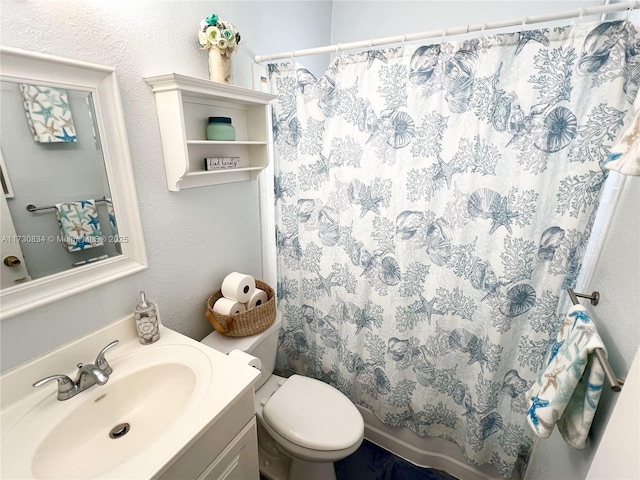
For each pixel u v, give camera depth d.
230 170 1.25
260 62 1.38
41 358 0.85
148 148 1.03
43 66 0.74
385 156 1.25
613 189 1.03
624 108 0.90
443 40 1.08
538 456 1.24
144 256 1.05
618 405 0.58
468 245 1.21
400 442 1.64
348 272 1.48
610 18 1.32
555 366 0.86
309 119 1.37
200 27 1.11
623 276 0.79
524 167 1.04
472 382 1.35
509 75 1.01
